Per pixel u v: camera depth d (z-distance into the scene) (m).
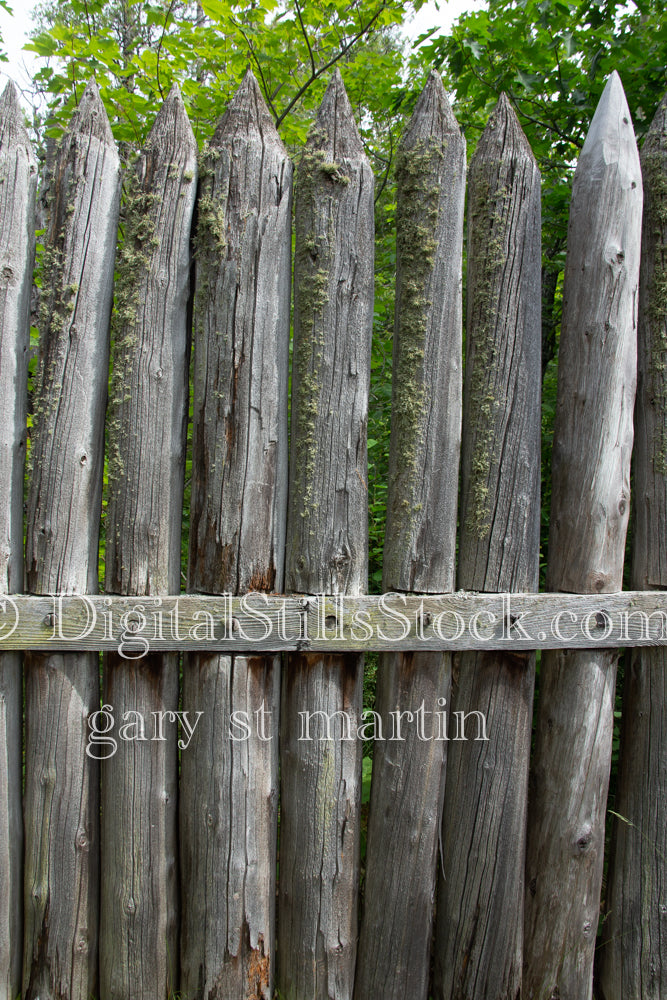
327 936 1.78
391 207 3.36
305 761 1.77
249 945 1.77
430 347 1.75
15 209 1.76
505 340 1.76
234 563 1.75
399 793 1.78
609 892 1.91
